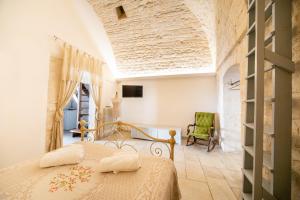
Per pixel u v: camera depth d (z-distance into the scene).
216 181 2.24
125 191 1.07
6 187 1.09
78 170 1.38
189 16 3.26
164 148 3.78
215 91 4.68
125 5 3.35
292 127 1.00
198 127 4.40
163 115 5.23
